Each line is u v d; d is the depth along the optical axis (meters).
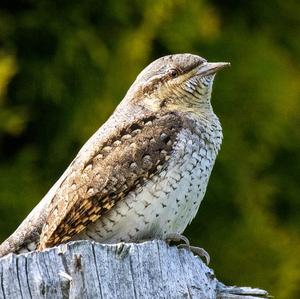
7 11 14.94
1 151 15.06
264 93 15.77
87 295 6.54
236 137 15.60
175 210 8.39
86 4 14.95
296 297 15.78
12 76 14.77
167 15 14.95
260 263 15.61
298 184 16.52
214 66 9.06
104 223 8.36
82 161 8.52
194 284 6.96
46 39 14.89
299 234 16.45
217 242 15.61
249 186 15.55
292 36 16.64
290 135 16.12
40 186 14.77
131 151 8.47
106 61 14.69
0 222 14.53
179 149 8.48
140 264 6.76
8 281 6.46
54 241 8.32
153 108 8.93
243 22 16.22
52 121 14.90
